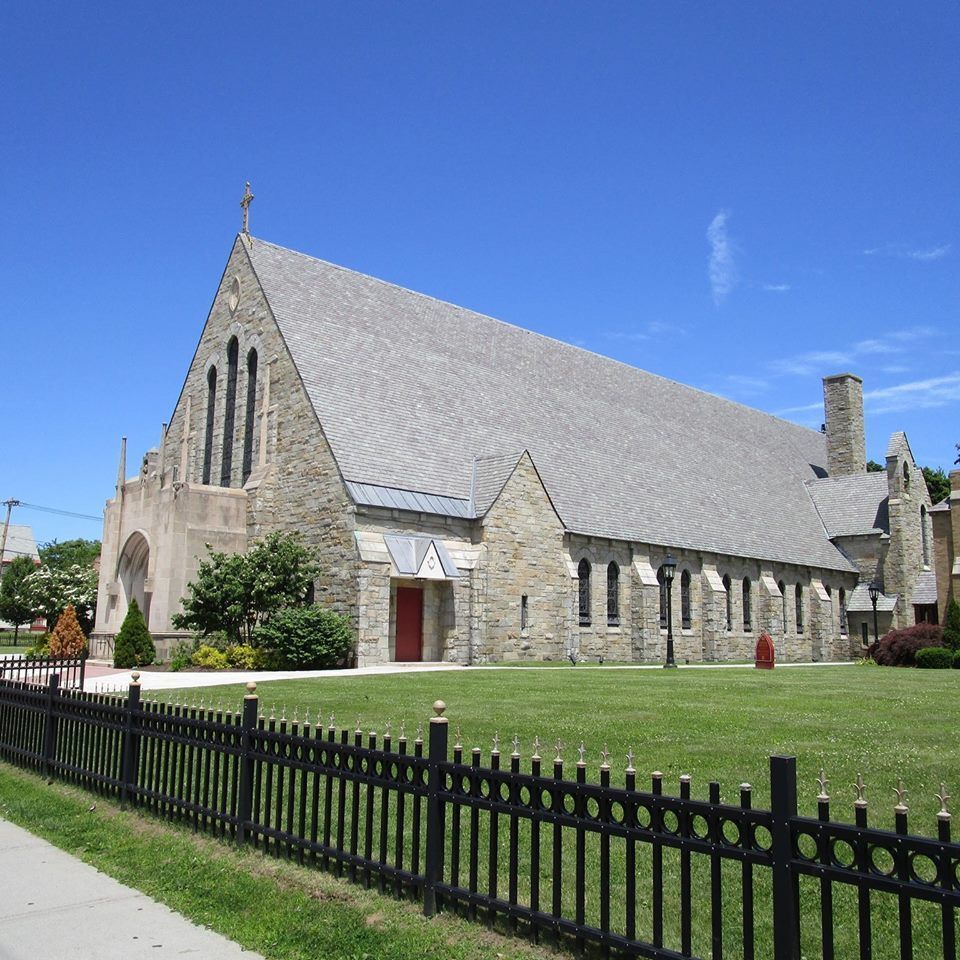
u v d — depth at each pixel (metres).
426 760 8.13
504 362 49.44
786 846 5.77
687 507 51.47
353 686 23.72
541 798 7.28
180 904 8.77
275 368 38.91
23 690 15.42
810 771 12.34
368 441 37.06
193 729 11.13
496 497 38.00
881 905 7.92
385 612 33.72
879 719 17.34
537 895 7.21
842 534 62.69
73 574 60.44
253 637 33.59
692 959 6.15
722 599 50.00
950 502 56.75
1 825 12.01
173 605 36.22
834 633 59.50
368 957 7.27
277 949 7.62
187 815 11.06
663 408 59.47
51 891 9.25
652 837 6.45
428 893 7.89
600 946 6.99
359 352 41.06
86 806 12.38
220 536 37.62
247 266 41.72
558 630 39.81
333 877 8.88
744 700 20.73
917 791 11.25
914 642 44.06
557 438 47.25
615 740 14.71
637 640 44.41
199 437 44.16
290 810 9.55
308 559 35.09
